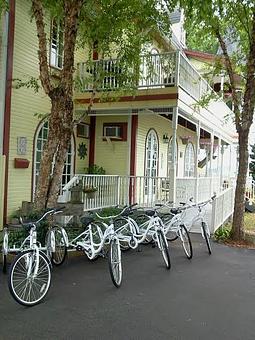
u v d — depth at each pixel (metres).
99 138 13.36
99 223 6.89
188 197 13.23
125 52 9.45
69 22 7.54
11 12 9.63
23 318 4.43
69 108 7.72
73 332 4.07
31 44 10.38
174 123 10.71
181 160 18.47
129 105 11.14
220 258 7.83
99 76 9.69
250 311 4.84
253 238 9.62
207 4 7.75
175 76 10.65
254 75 9.44
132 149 13.01
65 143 7.77
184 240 7.89
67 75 7.59
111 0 8.60
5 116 9.66
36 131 10.72
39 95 10.75
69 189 10.54
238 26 9.90
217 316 4.64
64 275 6.25
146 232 7.50
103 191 11.77
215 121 16.89
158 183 15.05
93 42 9.82
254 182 20.31
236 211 9.71
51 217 7.08
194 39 11.57
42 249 6.04
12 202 9.94
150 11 8.64
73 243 6.75
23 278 5.12
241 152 9.73
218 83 17.61
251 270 6.95
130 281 6.04
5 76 9.60
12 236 6.73
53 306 4.83
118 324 4.32
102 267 6.79
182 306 4.96
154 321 4.43
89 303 4.98
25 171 10.39
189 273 6.62
